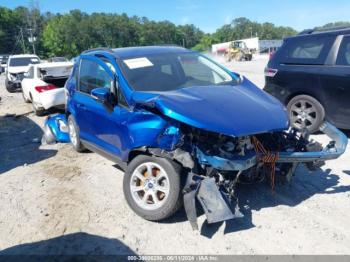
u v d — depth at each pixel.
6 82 17.44
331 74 6.48
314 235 3.71
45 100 9.62
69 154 6.62
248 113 3.95
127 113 4.35
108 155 5.02
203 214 4.18
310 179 5.00
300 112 7.02
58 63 10.88
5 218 4.39
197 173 3.89
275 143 4.28
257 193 4.61
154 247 3.66
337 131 4.61
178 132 3.86
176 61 5.20
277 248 3.54
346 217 4.03
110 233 3.94
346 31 6.49
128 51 5.33
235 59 41.38
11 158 6.67
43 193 5.02
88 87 5.61
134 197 4.17
